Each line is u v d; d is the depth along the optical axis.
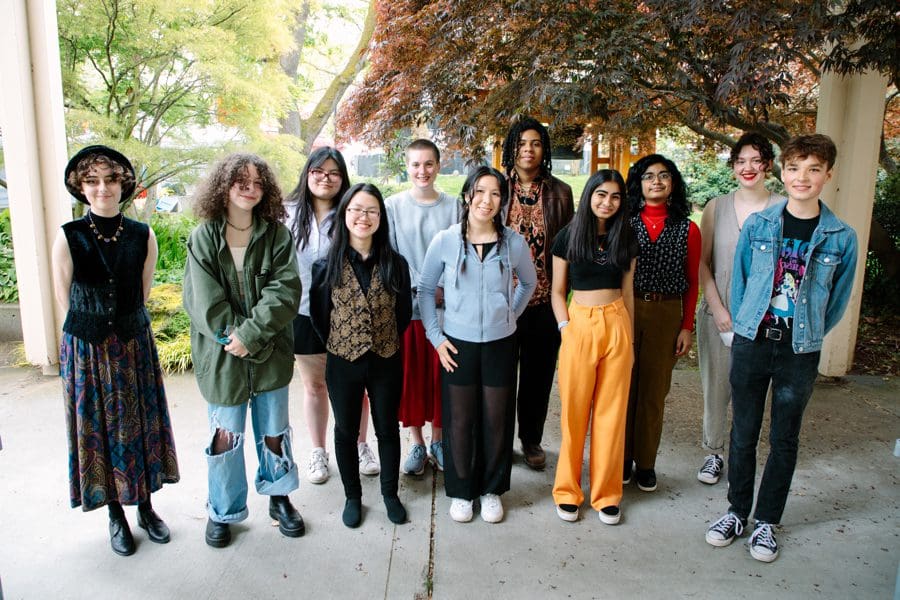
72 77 4.85
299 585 2.04
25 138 3.66
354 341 2.25
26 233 3.75
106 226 2.10
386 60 3.59
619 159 4.86
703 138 5.11
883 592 2.02
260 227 2.13
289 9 5.88
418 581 2.06
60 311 3.91
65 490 2.62
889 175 5.76
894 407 3.58
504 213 2.68
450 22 3.21
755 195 2.58
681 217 2.48
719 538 2.26
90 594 1.99
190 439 3.11
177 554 2.20
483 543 2.28
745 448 2.27
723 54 3.09
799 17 2.77
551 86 3.01
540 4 3.00
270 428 2.26
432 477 2.77
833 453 3.02
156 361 2.24
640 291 2.51
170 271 5.37
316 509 2.50
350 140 4.07
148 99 5.22
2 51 3.57
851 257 2.10
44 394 3.64
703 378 2.82
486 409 2.38
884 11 2.72
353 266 2.27
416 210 2.70
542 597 1.99
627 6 3.10
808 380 2.15
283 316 2.11
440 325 2.51
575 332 2.36
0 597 1.70
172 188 6.32
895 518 2.46
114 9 4.56
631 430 2.65
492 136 3.97
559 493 2.45
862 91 3.66
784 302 2.14
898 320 5.11
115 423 2.11
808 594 2.01
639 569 2.13
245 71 5.22
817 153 2.01
